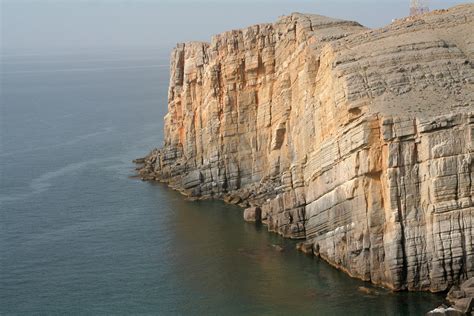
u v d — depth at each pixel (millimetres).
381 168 91625
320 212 105562
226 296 94125
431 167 88938
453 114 88875
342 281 95125
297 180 113750
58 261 108250
